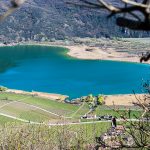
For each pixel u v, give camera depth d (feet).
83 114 411.54
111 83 621.72
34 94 537.65
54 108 449.89
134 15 11.71
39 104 468.75
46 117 411.54
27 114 420.77
